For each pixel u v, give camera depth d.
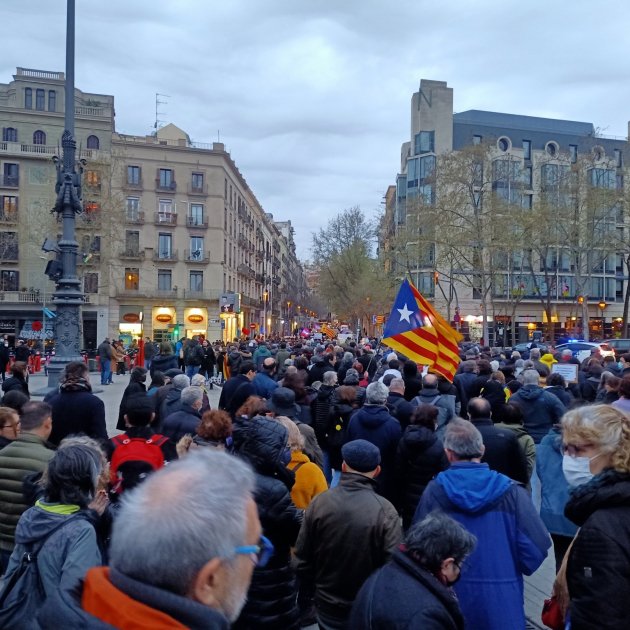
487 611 3.07
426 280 56.34
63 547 2.80
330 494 3.59
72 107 15.41
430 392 7.75
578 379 11.55
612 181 54.53
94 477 3.03
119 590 1.37
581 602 2.34
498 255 43.75
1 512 3.77
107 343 21.36
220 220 55.09
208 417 4.48
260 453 3.69
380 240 54.06
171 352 12.62
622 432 2.58
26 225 44.44
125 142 51.62
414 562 2.48
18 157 48.69
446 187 41.06
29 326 46.84
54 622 1.50
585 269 60.62
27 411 4.11
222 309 39.81
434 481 3.43
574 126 65.81
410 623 2.28
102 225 40.03
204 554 1.38
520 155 60.47
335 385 8.14
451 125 58.72
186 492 1.44
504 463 5.02
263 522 3.46
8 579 2.81
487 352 17.62
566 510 2.58
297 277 159.00
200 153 54.38
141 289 52.56
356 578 3.43
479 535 3.16
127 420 4.89
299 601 4.58
